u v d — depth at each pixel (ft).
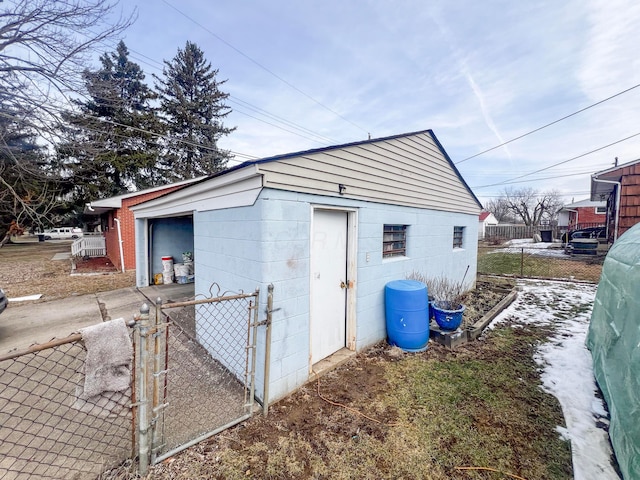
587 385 10.47
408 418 8.71
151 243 27.02
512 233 88.74
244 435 7.93
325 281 12.05
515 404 9.41
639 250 8.38
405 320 13.25
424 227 18.21
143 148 65.57
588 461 7.09
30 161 29.76
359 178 12.75
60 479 6.37
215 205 12.19
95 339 5.75
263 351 9.39
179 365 11.73
